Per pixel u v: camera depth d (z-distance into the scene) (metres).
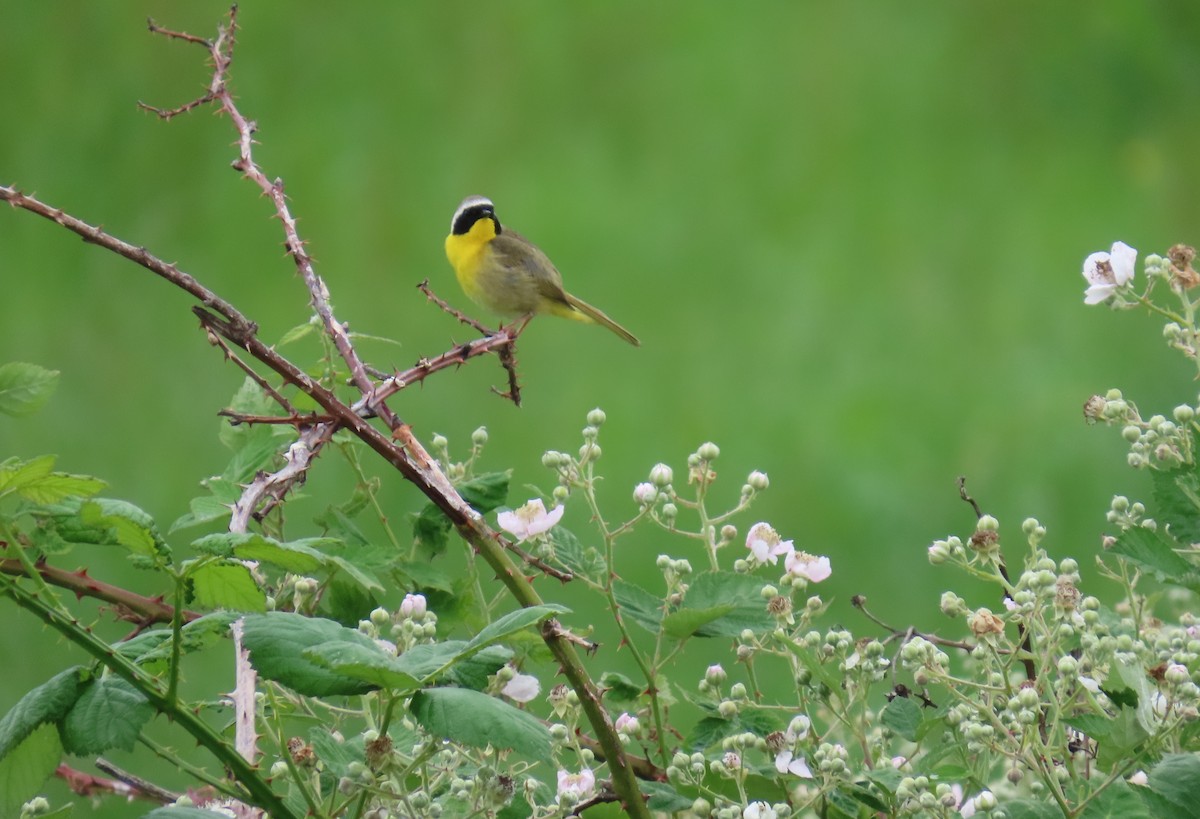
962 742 3.76
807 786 3.89
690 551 10.37
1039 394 13.50
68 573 3.81
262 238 15.92
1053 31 20.03
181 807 2.93
